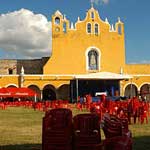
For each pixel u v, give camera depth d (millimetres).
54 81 81000
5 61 92688
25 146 15648
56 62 83125
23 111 45406
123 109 26312
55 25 83562
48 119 11180
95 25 84750
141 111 26047
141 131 21094
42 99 80312
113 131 10156
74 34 84062
